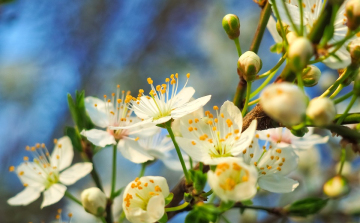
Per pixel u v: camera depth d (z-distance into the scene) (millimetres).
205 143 250
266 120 251
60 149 294
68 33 629
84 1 638
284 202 379
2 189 518
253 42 267
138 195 251
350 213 353
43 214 459
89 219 364
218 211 235
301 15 235
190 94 261
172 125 271
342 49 245
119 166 492
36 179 290
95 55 620
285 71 244
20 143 564
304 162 383
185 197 247
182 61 655
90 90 593
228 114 252
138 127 279
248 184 234
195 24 687
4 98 598
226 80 636
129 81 619
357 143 241
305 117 229
